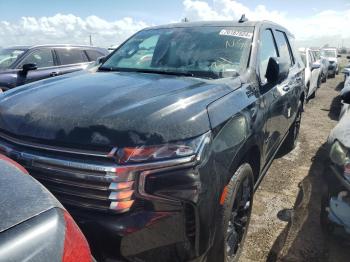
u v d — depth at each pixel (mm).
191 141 2068
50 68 8039
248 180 2818
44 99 2422
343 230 2838
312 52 11781
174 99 2312
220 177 2230
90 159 1961
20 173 1578
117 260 1942
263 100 3174
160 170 1952
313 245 3213
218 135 2285
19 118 2266
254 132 2834
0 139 2270
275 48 4141
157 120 2062
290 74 4625
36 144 2086
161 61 3469
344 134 2979
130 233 1895
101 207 1941
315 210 3857
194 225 2037
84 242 1400
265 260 3006
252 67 3240
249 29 3639
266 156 3557
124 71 3445
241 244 2906
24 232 1225
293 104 4734
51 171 2014
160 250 1981
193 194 2000
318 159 5488
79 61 8750
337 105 10523
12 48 8062
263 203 3998
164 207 1951
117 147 1947
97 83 2746
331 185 2887
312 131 7324
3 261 1130
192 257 2082
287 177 4758
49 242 1241
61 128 2078
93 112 2141
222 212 2344
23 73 7469
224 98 2580
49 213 1336
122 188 1908
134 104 2223
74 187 1983
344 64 29000
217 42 3504
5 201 1345
